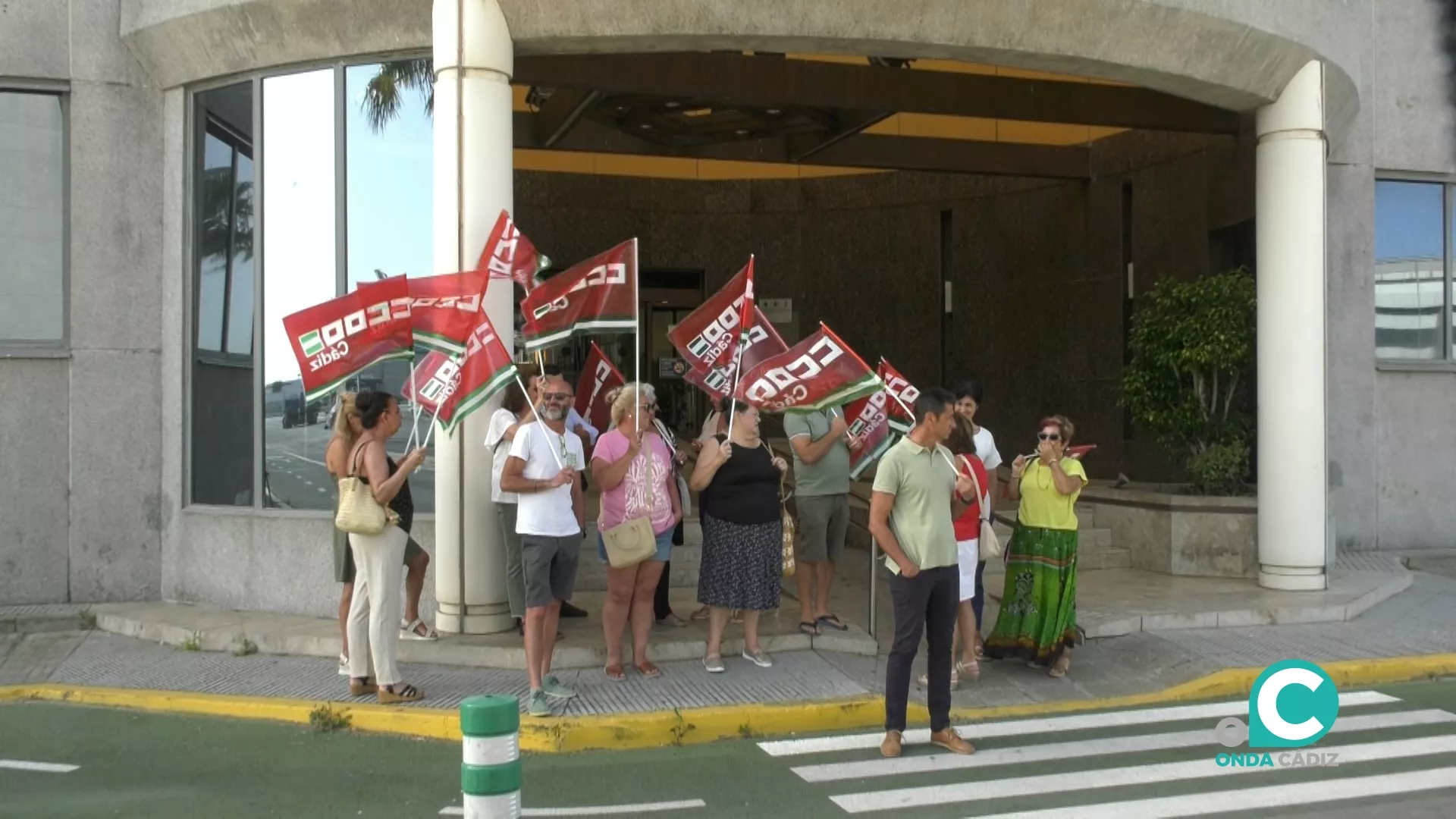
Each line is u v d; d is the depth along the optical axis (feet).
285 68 30.35
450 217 26.27
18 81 31.55
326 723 22.17
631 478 23.57
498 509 26.40
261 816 17.62
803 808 17.85
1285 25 30.71
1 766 20.22
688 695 22.98
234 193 31.42
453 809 17.87
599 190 53.01
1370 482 39.37
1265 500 32.63
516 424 25.40
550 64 31.83
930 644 20.66
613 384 30.76
